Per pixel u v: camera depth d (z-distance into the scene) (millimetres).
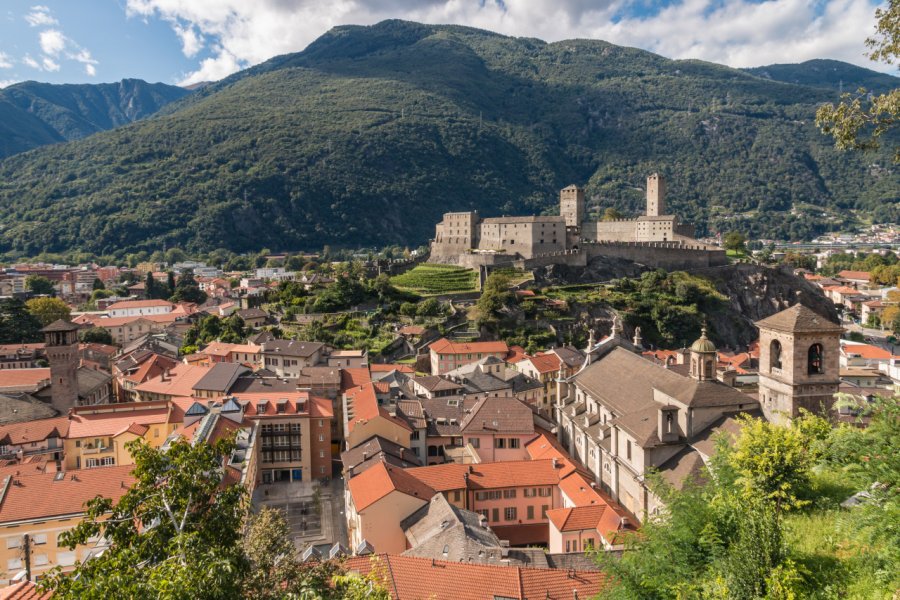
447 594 54938
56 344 125750
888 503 28453
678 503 40438
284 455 112125
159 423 107688
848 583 31453
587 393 106562
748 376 142250
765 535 31625
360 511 78875
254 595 32031
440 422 118188
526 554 68375
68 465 104000
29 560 72375
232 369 140875
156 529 33531
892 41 39500
